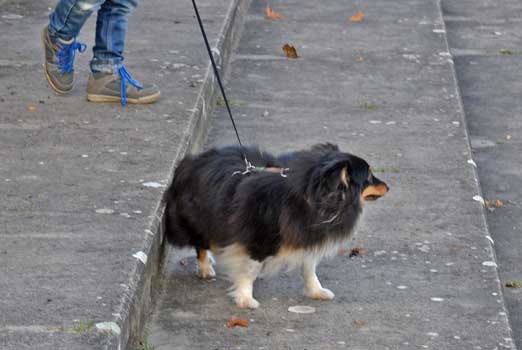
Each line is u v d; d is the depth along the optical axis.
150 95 9.84
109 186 7.86
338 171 6.36
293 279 7.62
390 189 9.27
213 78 11.20
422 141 10.56
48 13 13.34
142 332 6.63
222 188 6.92
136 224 7.21
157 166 8.30
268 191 6.69
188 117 9.57
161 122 9.38
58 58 9.77
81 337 5.60
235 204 6.79
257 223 6.73
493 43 14.98
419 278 7.64
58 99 9.88
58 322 5.75
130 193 7.74
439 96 12.02
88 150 8.59
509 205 9.71
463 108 12.10
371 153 10.16
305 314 7.03
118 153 8.55
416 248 8.13
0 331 5.62
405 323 6.91
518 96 12.82
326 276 7.64
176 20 13.10
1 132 8.92
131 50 11.64
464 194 9.24
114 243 6.87
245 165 7.04
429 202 9.03
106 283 6.28
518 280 8.13
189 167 7.29
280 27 14.91
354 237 8.29
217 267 7.77
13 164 8.22
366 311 7.09
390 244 8.20
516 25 15.91
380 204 8.95
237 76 12.70
